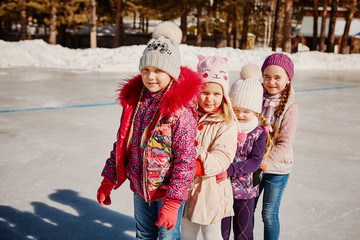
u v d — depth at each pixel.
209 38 40.84
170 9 31.30
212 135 2.07
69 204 3.38
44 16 36.25
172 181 1.83
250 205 2.28
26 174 4.05
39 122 6.42
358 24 48.28
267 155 2.30
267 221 2.51
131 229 3.00
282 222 3.16
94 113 7.24
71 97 8.95
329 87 12.77
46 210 3.25
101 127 6.19
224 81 2.04
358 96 10.84
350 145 5.62
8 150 4.85
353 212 3.40
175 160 1.85
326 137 6.04
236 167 2.10
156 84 1.85
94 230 2.96
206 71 2.05
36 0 29.09
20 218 3.10
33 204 3.36
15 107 7.61
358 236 2.98
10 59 16.73
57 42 37.69
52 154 4.74
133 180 1.98
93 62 17.27
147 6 31.69
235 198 2.22
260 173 2.28
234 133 2.06
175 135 1.82
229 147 2.03
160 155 1.85
